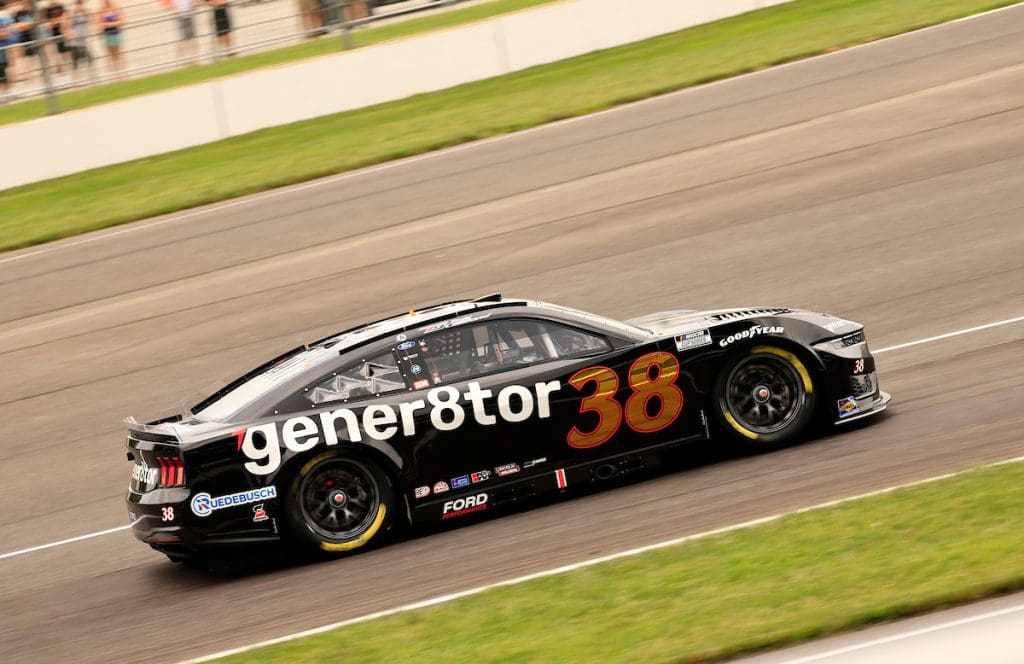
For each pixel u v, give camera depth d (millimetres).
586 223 55719
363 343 28328
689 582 21547
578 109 76438
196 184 73812
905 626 18438
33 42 93250
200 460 26734
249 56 99938
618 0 92438
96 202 73375
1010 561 19844
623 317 43594
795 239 48938
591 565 23359
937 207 49500
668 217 54531
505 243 54906
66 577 29406
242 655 21469
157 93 82188
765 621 19219
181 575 28250
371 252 57094
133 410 43000
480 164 68812
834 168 57031
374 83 86688
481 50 88688
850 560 21266
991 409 29547
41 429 42781
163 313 53562
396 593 24266
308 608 24328
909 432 28938
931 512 22891
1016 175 51438
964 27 79812
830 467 27359
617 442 28656
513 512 28766
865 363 30172
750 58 81438
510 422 28078
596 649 19234
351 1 100688
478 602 22266
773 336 29297
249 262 58906
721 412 29156
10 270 63250
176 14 98375
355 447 27281
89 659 23547
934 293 40719
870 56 76875
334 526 27484
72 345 51281
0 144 78938
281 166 74688
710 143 64812
